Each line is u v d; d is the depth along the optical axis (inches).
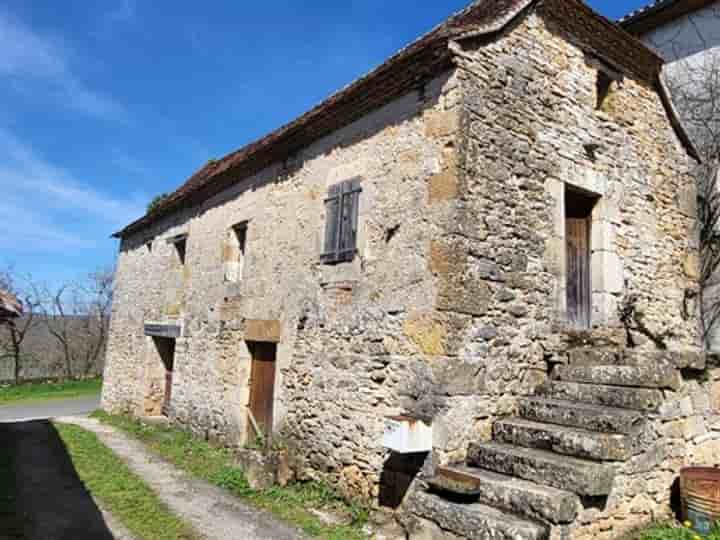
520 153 203.0
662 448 162.4
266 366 283.3
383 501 188.5
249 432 287.4
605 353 192.5
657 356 176.4
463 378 174.7
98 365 1028.5
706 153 314.3
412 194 197.5
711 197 309.3
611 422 156.1
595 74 241.8
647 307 245.3
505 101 201.0
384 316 201.5
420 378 180.7
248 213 315.6
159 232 446.6
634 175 252.4
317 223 250.4
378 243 210.2
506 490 144.5
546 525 134.0
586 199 239.6
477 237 184.5
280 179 287.4
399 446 167.2
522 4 207.6
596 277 230.8
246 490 218.7
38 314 991.6
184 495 215.2
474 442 174.7
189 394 349.4
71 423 414.3
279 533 173.8
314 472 225.6
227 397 303.9
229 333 312.0
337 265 232.2
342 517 190.1
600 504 142.5
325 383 228.1
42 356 1002.1
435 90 194.9
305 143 268.5
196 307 359.6
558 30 227.6
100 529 175.6
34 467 260.8
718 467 169.5
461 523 143.5
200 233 374.6
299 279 256.5
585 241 237.0
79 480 236.5
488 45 198.8
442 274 178.9
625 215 244.1
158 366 429.4
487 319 184.9
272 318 273.4
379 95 217.9
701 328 278.5
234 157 369.7
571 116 226.5
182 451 292.7
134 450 305.1
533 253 202.5
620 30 241.3
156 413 423.2
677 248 269.1
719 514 149.7
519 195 200.4
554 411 173.2
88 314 1039.0
